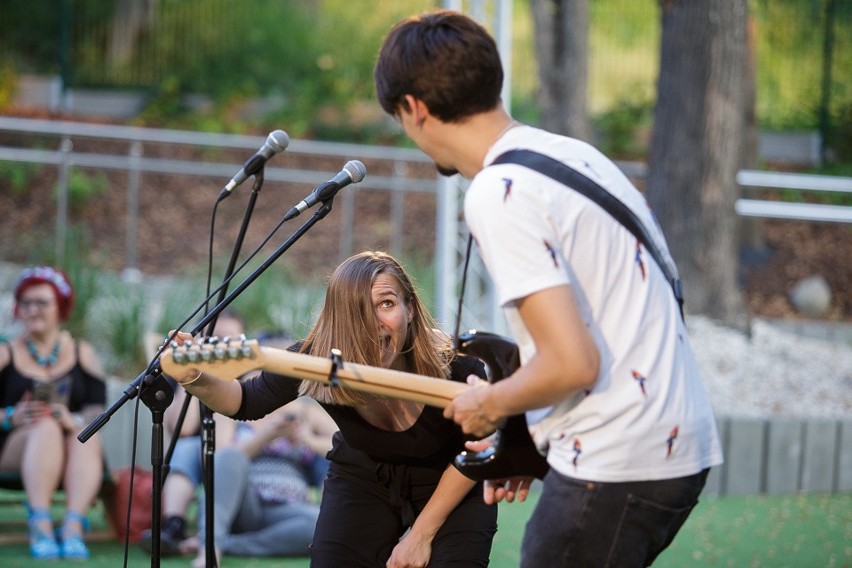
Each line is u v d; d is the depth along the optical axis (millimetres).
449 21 3996
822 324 15938
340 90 24188
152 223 18484
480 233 3797
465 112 3965
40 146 20266
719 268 13844
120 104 23141
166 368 4453
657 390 3820
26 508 9297
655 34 25266
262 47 24672
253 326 12320
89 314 12172
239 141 16094
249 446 8602
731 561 8664
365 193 20422
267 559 8367
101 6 23422
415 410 5039
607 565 3848
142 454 10391
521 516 9805
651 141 14203
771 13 24719
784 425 11031
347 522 5203
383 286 5047
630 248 3865
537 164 3828
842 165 23453
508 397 3746
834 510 10391
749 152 19547
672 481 3838
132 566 8062
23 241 16859
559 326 3639
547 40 16844
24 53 23266
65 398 8828
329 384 4410
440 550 5051
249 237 18516
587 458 3834
